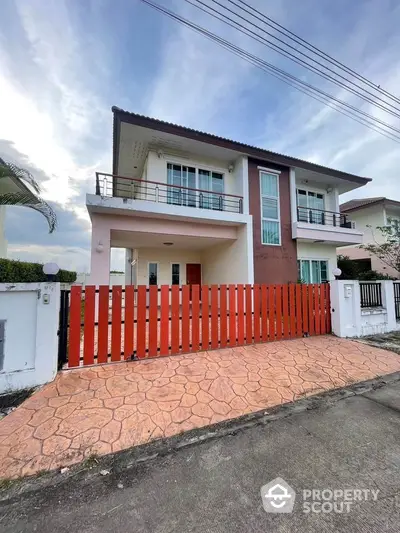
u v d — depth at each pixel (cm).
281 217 1066
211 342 502
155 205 795
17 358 338
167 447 238
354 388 378
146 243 1121
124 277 1917
